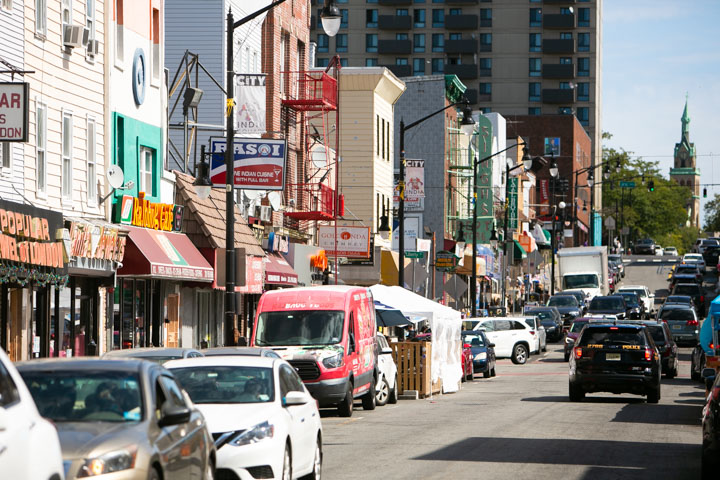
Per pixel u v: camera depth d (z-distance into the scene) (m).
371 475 27.05
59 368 18.50
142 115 57.91
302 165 85.19
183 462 18.42
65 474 15.80
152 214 55.84
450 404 51.91
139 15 57.56
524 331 90.88
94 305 51.16
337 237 85.75
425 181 128.50
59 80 47.97
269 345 44.59
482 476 26.84
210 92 71.81
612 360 50.66
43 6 46.34
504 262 113.75
